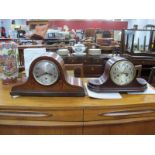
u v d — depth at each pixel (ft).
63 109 3.13
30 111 3.13
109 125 3.29
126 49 8.00
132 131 3.42
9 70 3.93
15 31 9.30
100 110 3.19
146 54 7.80
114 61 3.53
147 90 3.82
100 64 7.33
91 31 11.25
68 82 3.44
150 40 7.79
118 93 3.62
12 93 3.43
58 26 11.66
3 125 3.20
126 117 3.29
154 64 7.70
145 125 3.43
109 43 9.61
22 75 4.42
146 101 3.35
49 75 3.34
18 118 3.16
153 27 8.47
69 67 4.88
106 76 3.65
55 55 3.60
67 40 9.26
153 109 3.36
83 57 7.28
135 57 7.63
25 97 3.42
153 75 5.19
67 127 3.24
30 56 4.06
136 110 3.30
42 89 3.43
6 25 12.67
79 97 3.45
